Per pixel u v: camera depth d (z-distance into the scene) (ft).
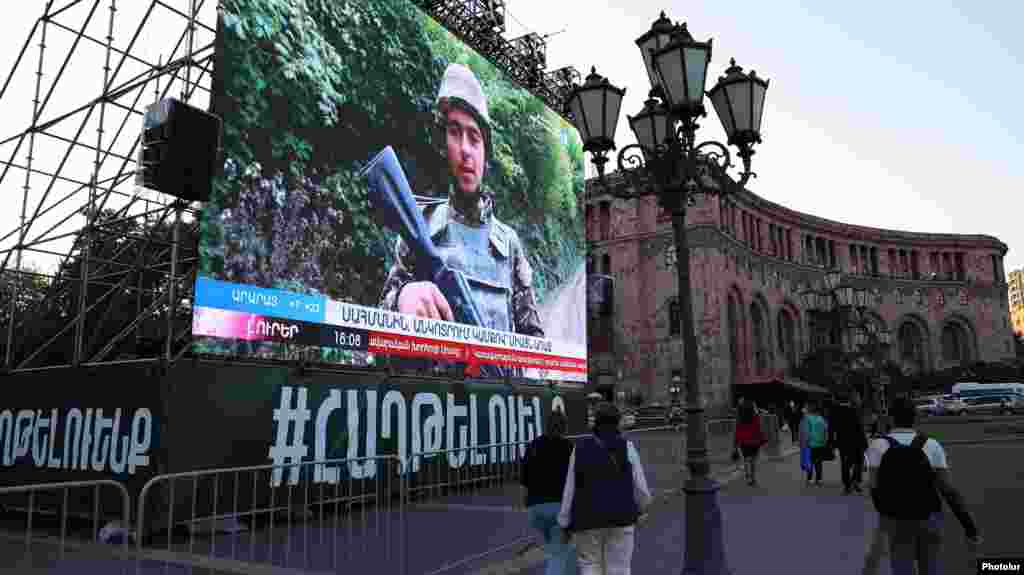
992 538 30.07
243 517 35.27
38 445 37.45
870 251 256.32
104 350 37.68
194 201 35.76
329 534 33.40
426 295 49.83
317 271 41.11
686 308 22.82
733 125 24.11
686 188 23.84
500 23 63.46
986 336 262.26
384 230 46.60
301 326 39.70
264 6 39.55
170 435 32.40
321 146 42.32
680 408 140.56
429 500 41.81
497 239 59.11
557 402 64.23
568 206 70.90
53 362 46.32
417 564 26.84
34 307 47.62
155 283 49.65
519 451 56.65
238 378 35.83
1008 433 102.12
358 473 41.68
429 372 49.24
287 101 40.29
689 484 21.50
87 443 35.19
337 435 40.88
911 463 17.70
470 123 57.41
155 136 33.81
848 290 100.58
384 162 47.34
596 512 17.65
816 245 239.09
